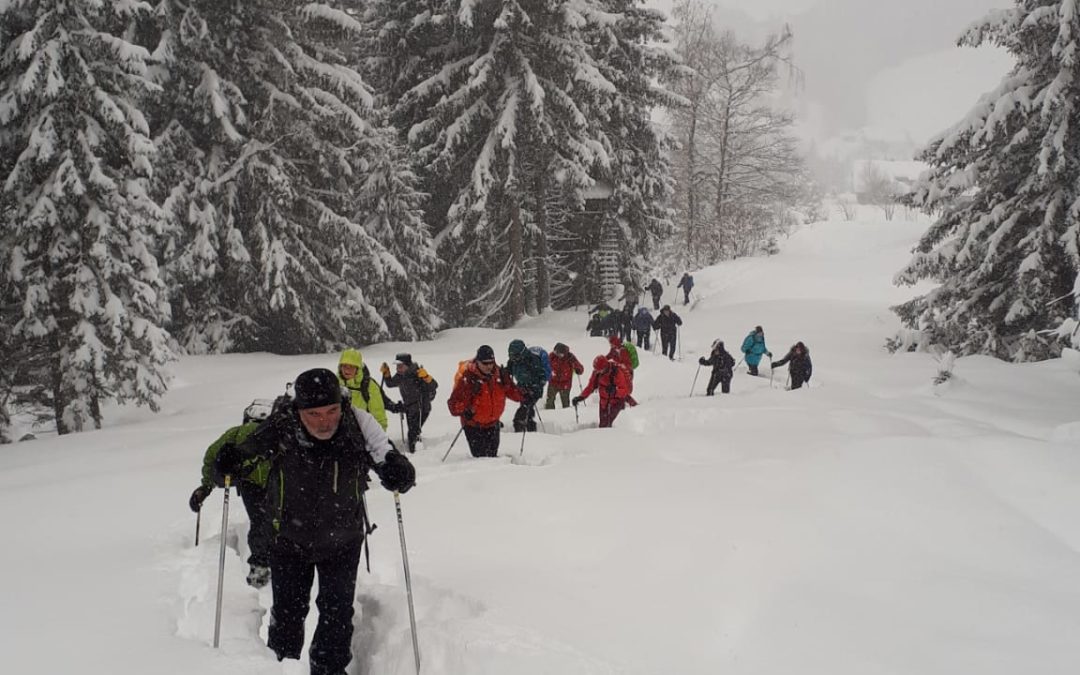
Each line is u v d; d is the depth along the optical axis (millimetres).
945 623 4062
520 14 26031
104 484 8016
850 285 31250
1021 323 18844
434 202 30578
